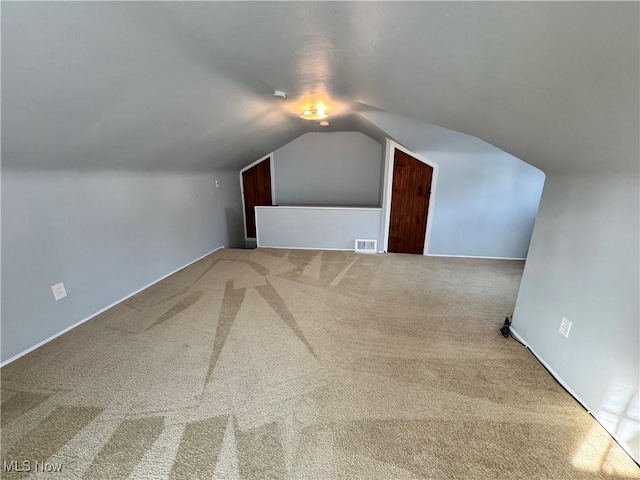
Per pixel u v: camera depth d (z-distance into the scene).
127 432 1.41
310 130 4.69
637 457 1.26
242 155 4.36
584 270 1.54
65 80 1.27
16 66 1.09
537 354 1.94
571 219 1.65
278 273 3.48
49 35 1.01
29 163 1.84
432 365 1.88
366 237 4.33
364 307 2.64
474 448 1.33
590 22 0.72
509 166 3.61
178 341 2.13
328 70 1.77
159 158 2.83
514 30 0.87
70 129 1.68
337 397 1.62
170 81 1.64
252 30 1.24
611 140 1.14
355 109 3.06
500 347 2.06
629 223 1.27
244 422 1.47
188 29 1.21
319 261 3.90
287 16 1.11
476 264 3.74
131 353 1.99
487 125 1.70
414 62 1.33
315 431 1.42
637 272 1.25
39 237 2.04
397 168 3.92
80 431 1.41
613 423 1.37
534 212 3.74
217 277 3.36
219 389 1.68
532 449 1.32
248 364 1.89
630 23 0.67
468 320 2.41
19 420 1.47
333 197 5.30
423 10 0.93
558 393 1.64
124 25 1.10
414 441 1.37
